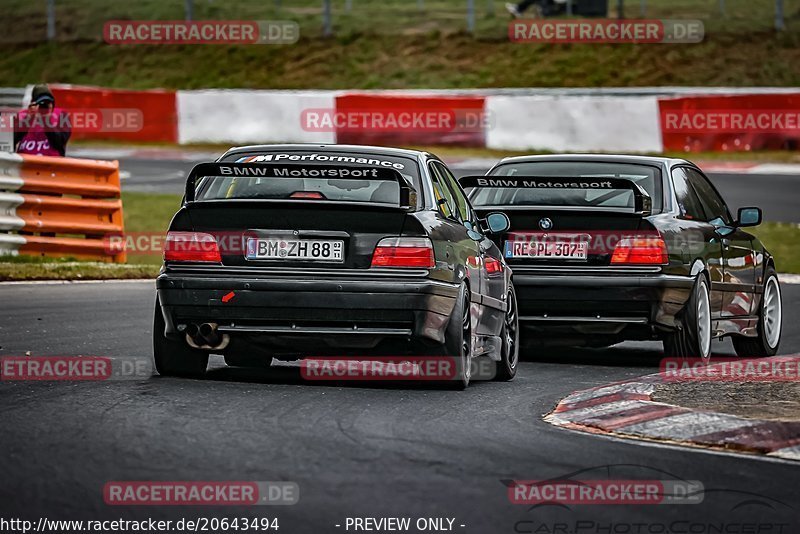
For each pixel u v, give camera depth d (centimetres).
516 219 3369
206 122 11956
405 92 12638
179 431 2153
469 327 2853
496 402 2639
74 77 15975
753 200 8819
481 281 2981
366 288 2639
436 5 18712
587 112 11556
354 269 2664
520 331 3450
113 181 5997
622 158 3584
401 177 2667
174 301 2688
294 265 2675
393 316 2652
